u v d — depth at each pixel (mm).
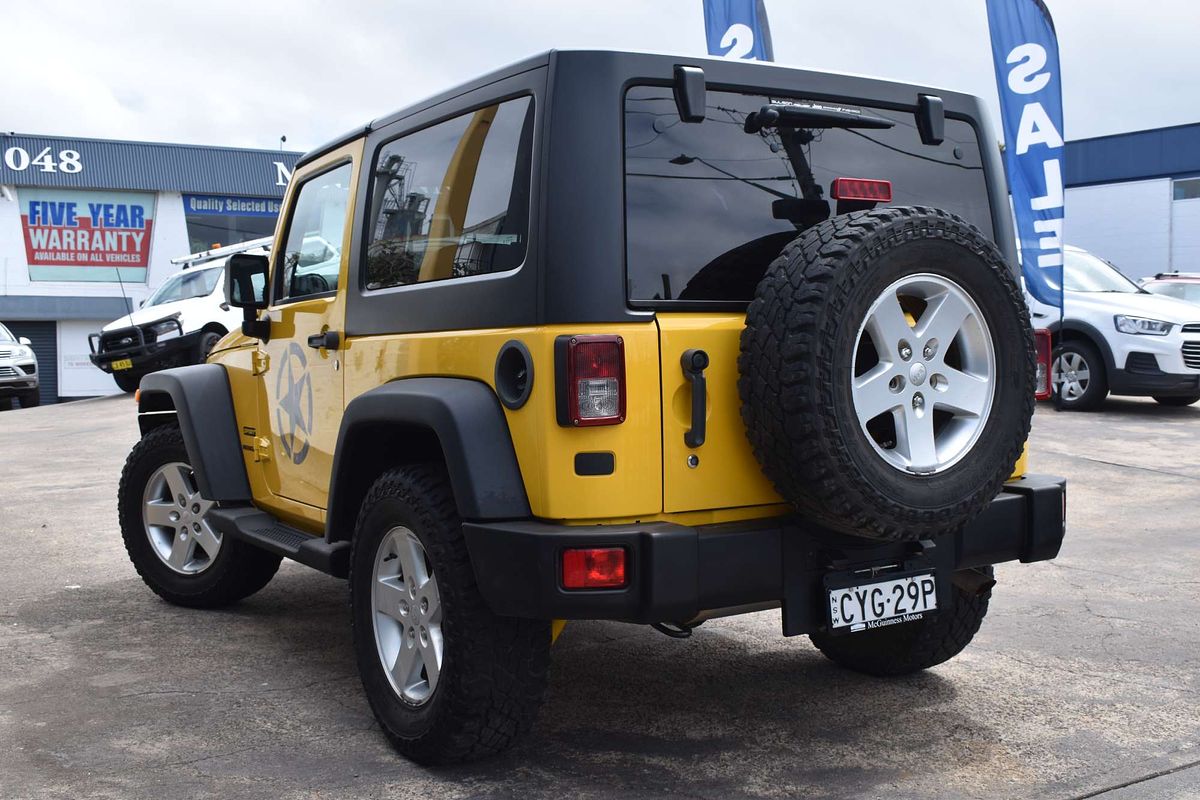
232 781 3176
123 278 32688
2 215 31547
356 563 3525
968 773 3217
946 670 4211
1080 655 4387
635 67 3035
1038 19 11453
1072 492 8078
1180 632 4691
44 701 3861
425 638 3268
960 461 2998
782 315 2809
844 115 3330
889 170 3471
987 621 4895
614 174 2953
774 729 3592
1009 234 3729
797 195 3262
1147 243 31500
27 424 14914
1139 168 31734
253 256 4539
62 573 5922
